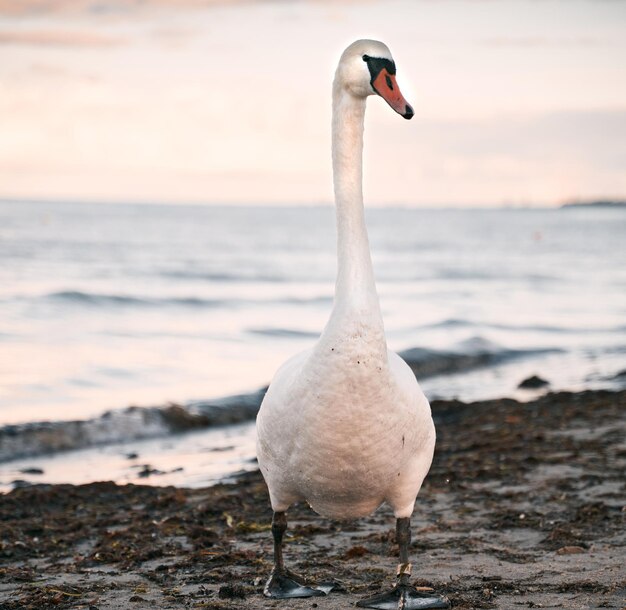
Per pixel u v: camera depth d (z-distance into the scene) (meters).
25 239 59.00
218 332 24.00
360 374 5.04
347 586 6.20
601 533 7.43
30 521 8.65
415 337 25.56
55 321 23.72
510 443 11.48
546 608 5.53
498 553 6.95
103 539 7.77
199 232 90.56
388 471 5.29
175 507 9.10
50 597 6.01
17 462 12.34
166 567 6.79
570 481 9.23
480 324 28.44
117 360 19.20
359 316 5.08
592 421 13.17
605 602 5.62
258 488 9.60
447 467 10.26
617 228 160.38
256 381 18.08
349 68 5.44
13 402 15.23
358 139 5.48
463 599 5.75
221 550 7.25
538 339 26.14
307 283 39.56
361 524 8.05
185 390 16.91
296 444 5.28
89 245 55.91
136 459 12.42
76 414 14.66
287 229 112.94
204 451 12.92
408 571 5.70
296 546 7.33
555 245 88.44
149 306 27.89
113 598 6.03
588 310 33.75
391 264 55.03
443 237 102.12
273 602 5.83
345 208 5.38
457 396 17.62
